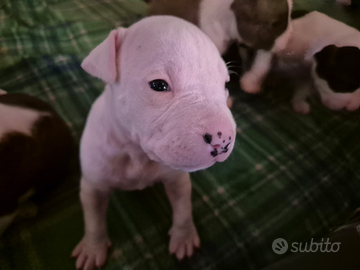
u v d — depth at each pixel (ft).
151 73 0.55
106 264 0.84
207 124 0.51
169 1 1.37
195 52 0.55
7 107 0.87
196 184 1.02
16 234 0.88
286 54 1.22
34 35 1.47
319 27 1.22
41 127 0.89
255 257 0.87
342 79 1.10
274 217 0.95
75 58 1.38
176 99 0.54
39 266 0.83
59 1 1.67
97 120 0.72
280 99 1.21
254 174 1.04
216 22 1.23
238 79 1.23
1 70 1.30
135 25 0.63
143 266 0.84
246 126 1.15
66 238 0.88
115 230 0.91
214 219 0.94
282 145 1.11
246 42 1.21
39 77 1.29
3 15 1.57
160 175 0.79
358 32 1.19
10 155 0.79
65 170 0.97
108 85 0.66
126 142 0.69
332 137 1.11
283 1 1.18
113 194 0.97
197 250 0.88
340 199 0.99
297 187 1.01
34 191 0.89
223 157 0.56
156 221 0.93
